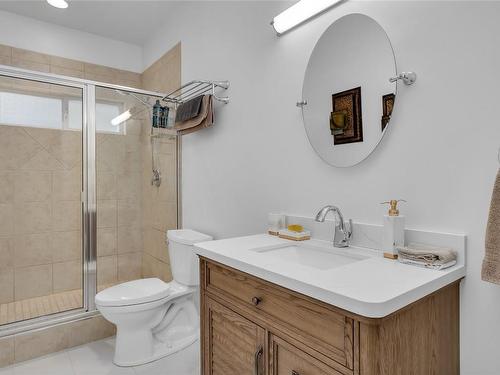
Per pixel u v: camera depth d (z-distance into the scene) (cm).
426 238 116
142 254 291
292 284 95
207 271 141
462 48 108
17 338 214
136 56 349
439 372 99
